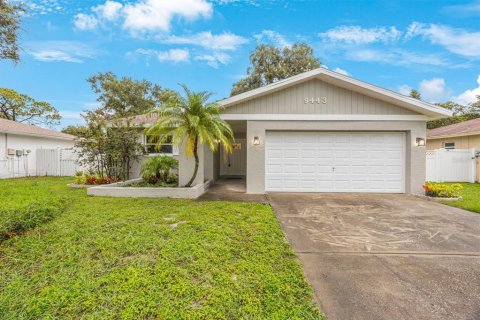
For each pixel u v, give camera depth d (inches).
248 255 153.5
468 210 281.0
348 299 115.0
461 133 592.7
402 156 388.5
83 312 101.6
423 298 116.2
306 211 274.4
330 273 138.9
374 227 220.1
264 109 384.2
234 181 546.0
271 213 253.0
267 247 165.5
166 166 401.1
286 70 924.6
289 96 383.9
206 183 430.6
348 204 309.0
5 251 154.9
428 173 538.3
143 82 1184.2
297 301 110.8
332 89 381.7
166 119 322.0
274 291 116.7
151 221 216.1
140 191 342.3
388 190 390.3
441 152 538.0
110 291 113.7
